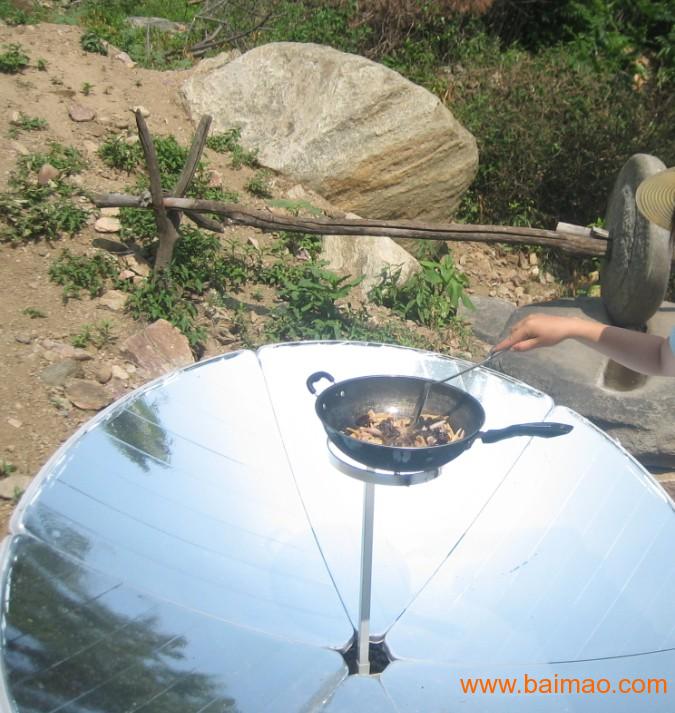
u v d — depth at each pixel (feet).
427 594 7.32
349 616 7.13
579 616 6.91
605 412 13.21
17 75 19.67
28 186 16.05
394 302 16.85
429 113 19.47
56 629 5.94
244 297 15.81
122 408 7.92
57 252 15.06
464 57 27.37
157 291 14.69
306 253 17.54
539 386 13.98
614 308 15.12
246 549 7.39
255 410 8.63
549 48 29.66
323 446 8.56
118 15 27.02
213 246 16.11
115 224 15.90
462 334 16.39
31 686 5.50
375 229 14.83
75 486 7.08
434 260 20.72
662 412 13.04
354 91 19.42
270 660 6.41
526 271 21.53
